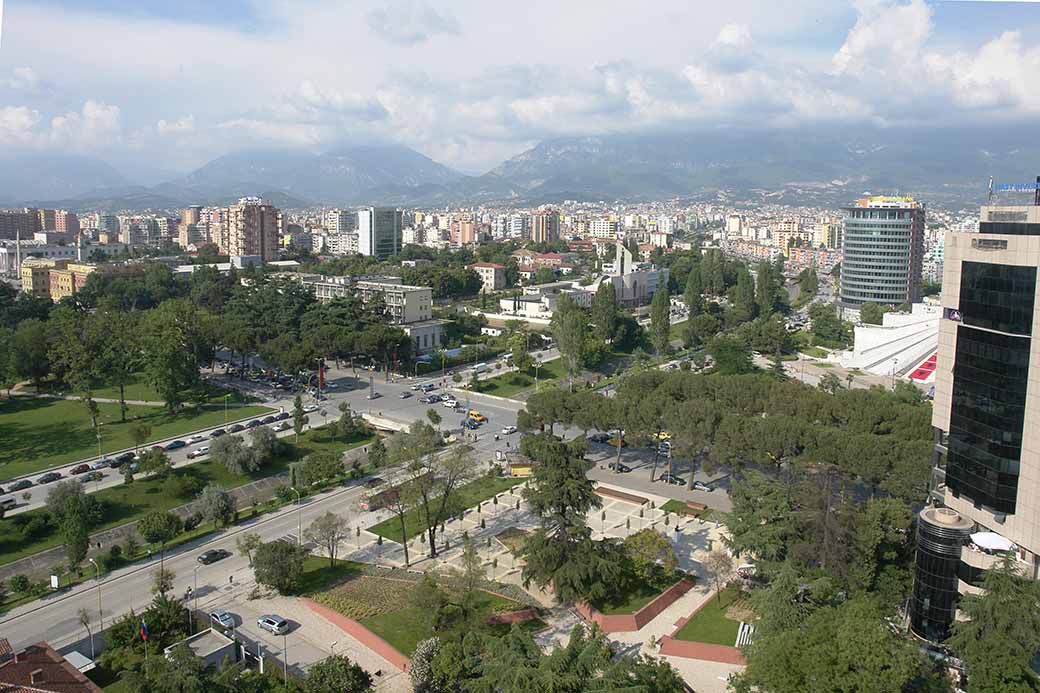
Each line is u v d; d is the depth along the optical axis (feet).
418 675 314.76
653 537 417.49
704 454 561.43
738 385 610.24
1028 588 313.32
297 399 649.61
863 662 282.97
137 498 531.50
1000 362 347.36
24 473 581.12
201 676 298.76
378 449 587.27
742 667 349.41
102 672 341.82
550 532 452.76
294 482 557.33
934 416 401.90
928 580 366.02
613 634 376.07
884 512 415.03
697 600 409.28
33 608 399.03
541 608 399.65
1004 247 349.20
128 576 435.12
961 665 333.62
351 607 394.93
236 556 459.32
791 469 486.38
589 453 652.48
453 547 472.03
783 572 345.72
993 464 353.31
